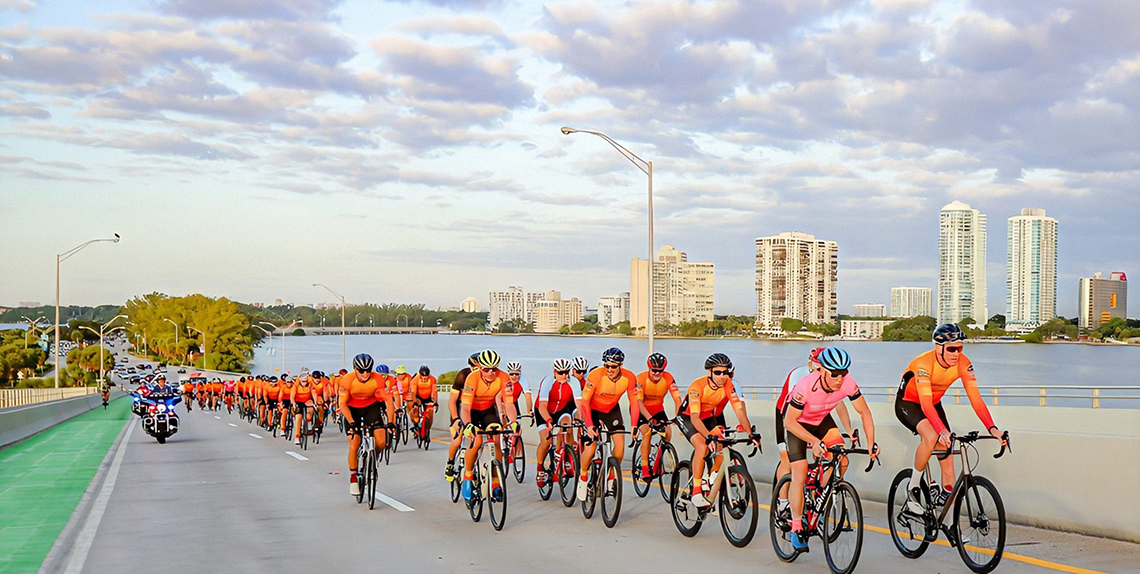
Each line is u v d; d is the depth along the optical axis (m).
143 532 10.07
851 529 7.47
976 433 7.59
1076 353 169.12
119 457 19.34
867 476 11.50
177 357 173.62
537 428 20.97
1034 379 101.62
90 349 132.62
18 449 21.69
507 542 9.23
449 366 137.38
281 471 16.27
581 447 11.08
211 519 10.90
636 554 8.57
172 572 8.06
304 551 8.91
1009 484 9.59
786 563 8.14
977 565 7.46
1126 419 23.97
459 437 11.12
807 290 193.38
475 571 7.92
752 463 13.63
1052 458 9.21
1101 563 7.68
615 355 10.52
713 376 8.99
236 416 41.44
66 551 9.05
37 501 12.59
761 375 111.25
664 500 11.98
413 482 14.30
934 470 10.20
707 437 8.92
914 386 8.04
